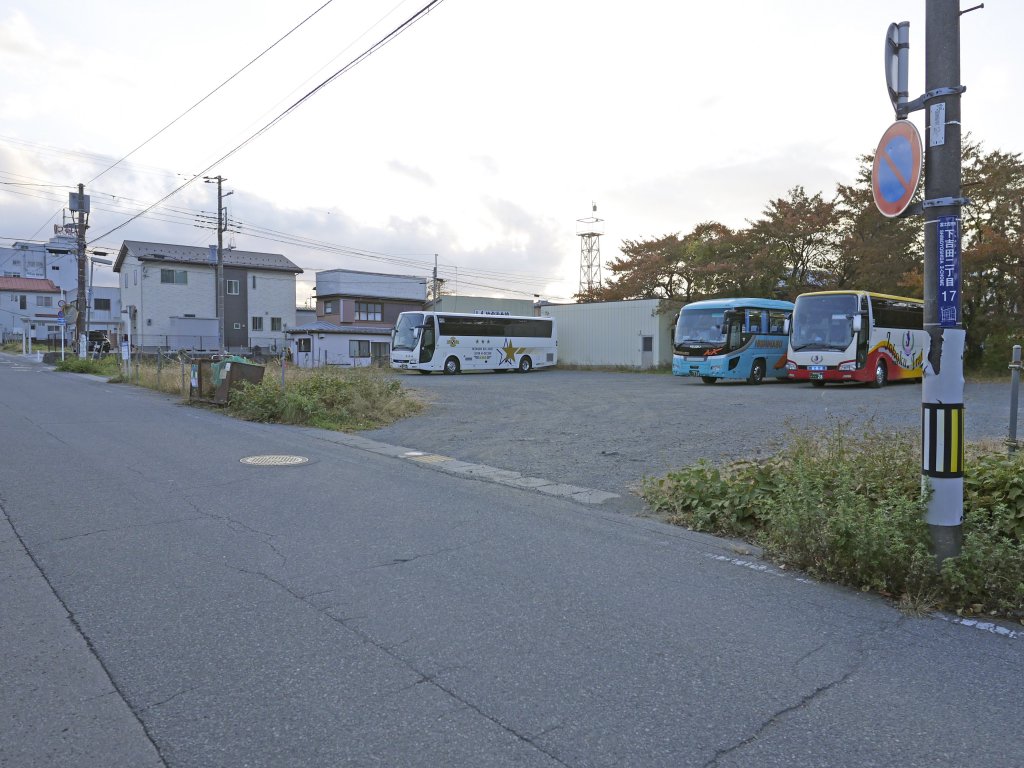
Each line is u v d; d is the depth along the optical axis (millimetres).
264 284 53781
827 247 34375
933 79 4430
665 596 4320
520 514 6324
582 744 2668
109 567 4684
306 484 7473
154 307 49312
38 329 77125
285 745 2633
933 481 4449
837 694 3111
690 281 42438
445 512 6344
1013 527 4859
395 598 4184
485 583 4473
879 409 14812
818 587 4562
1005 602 4117
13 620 3791
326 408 13727
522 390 21797
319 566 4746
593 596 4285
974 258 25312
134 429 11594
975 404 15227
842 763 2568
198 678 3160
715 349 23906
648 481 7320
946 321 4410
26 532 5484
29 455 8914
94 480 7484
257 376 15266
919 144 4398
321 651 3449
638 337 37031
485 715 2869
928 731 2807
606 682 3174
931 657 3527
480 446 10352
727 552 5289
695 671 3303
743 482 6238
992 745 2709
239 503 6539
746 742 2701
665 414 14312
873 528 4465
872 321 21594
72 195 34719
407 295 57875
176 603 4059
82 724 2770
